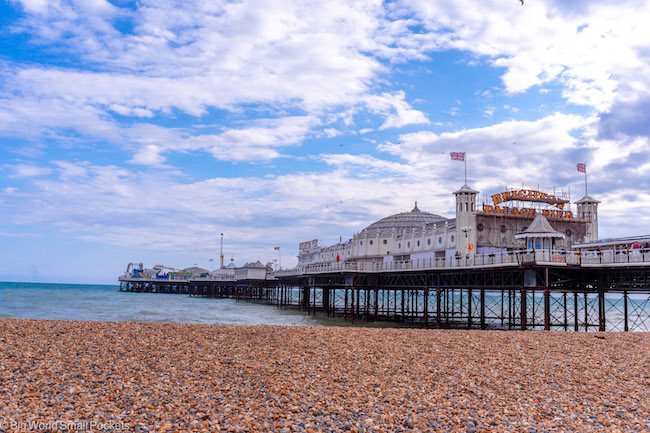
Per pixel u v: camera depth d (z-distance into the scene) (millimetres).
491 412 16250
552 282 47438
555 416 16016
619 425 15172
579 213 84000
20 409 14867
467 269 54125
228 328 33719
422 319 77062
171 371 21000
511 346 29141
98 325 33000
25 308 80312
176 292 199375
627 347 29703
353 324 66938
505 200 78000
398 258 93000
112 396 16844
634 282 44438
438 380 20844
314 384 19578
